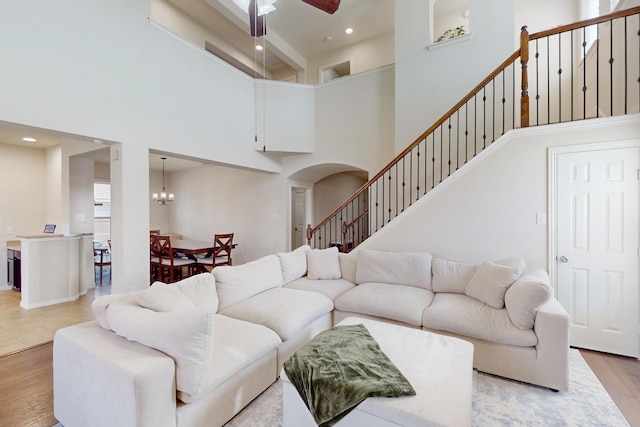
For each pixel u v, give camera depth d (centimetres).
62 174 486
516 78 421
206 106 463
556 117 503
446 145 462
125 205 354
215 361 175
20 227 530
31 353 276
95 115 327
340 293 319
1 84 261
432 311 255
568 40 496
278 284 326
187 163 711
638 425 179
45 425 182
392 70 530
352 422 143
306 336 258
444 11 589
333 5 333
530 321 220
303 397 154
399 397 140
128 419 138
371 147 548
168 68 405
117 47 347
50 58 291
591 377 230
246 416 189
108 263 559
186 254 527
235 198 709
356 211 923
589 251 278
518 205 307
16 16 269
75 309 399
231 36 648
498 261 297
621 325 265
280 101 577
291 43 693
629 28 321
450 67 459
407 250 363
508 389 215
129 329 163
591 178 277
